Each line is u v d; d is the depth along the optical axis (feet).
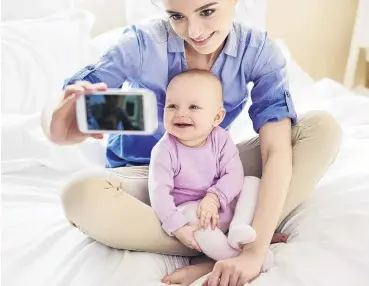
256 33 3.48
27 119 4.19
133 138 3.57
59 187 3.84
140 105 2.36
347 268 2.73
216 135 3.27
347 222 3.06
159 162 3.12
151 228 2.95
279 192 3.08
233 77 3.48
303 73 5.84
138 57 3.33
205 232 2.94
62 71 4.83
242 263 2.75
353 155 4.02
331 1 6.77
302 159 3.26
